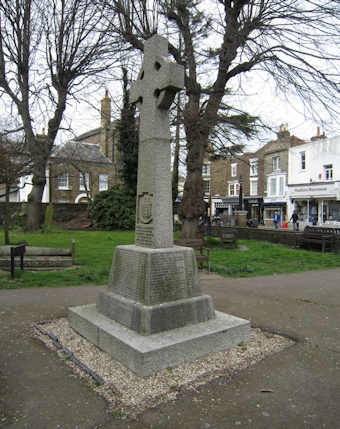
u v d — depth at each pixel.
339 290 7.68
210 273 9.72
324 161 30.59
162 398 2.98
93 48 14.48
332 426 2.61
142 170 4.64
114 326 4.03
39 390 3.12
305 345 4.27
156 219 4.33
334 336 4.61
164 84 4.19
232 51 12.34
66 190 33.84
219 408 2.85
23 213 22.97
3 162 11.21
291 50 12.34
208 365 3.61
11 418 2.69
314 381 3.33
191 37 13.70
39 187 19.00
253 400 2.98
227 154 18.17
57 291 7.01
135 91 4.87
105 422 2.65
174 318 3.99
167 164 4.47
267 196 37.94
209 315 4.37
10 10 14.00
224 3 12.94
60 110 16.88
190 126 14.16
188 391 3.10
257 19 12.22
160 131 4.43
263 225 38.16
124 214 21.81
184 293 4.23
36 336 4.45
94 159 35.19
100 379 3.26
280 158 36.25
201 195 14.61
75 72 15.39
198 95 14.34
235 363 3.69
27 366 3.59
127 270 4.33
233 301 6.55
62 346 4.07
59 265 9.42
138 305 3.93
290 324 5.13
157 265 4.03
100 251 12.16
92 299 6.36
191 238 14.49
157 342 3.56
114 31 13.01
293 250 14.54
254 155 40.41
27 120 14.94
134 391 3.08
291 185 34.03
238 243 16.81
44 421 2.66
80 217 26.61
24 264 9.13
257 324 5.09
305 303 6.46
